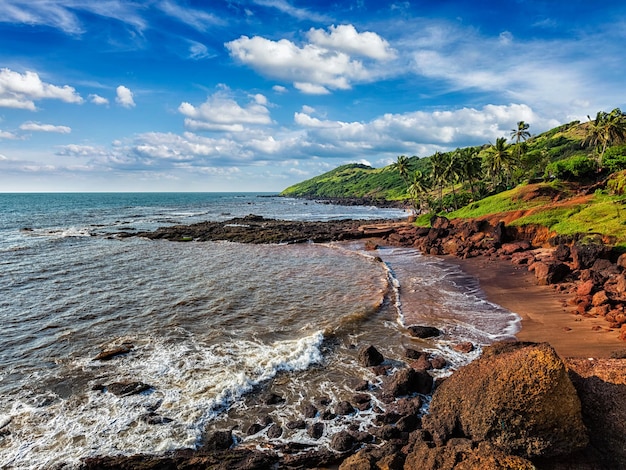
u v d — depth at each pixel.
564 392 10.58
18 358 18.23
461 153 84.69
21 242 57.53
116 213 121.12
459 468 9.83
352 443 12.25
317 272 38.91
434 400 13.01
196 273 37.97
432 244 55.41
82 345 19.81
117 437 12.47
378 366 17.39
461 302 27.47
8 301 27.42
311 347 19.27
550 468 10.34
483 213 62.34
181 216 113.25
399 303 27.31
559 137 129.12
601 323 21.83
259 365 17.44
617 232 37.81
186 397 14.77
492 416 10.83
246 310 25.80
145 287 31.89
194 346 19.69
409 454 11.06
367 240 66.44
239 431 12.97
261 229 76.00
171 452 11.87
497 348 14.23
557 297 27.64
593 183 63.22
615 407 11.30
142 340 20.48
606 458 10.41
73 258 45.44
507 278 34.19
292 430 12.98
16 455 11.56
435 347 19.61
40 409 13.97
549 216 49.47
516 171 87.44
